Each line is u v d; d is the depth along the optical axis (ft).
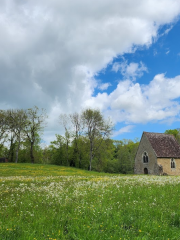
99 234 21.79
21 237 20.63
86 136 229.25
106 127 223.30
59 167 190.29
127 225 25.22
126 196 39.09
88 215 27.58
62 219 25.70
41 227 23.11
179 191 45.19
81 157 245.04
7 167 168.86
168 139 218.38
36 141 255.09
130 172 264.93
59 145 255.91
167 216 27.68
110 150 263.70
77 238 21.06
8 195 43.65
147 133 213.66
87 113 224.53
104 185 53.88
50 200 35.32
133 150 329.31
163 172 194.29
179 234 22.11
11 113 238.89
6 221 24.73
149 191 44.09
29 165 191.72
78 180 79.46
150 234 22.20
